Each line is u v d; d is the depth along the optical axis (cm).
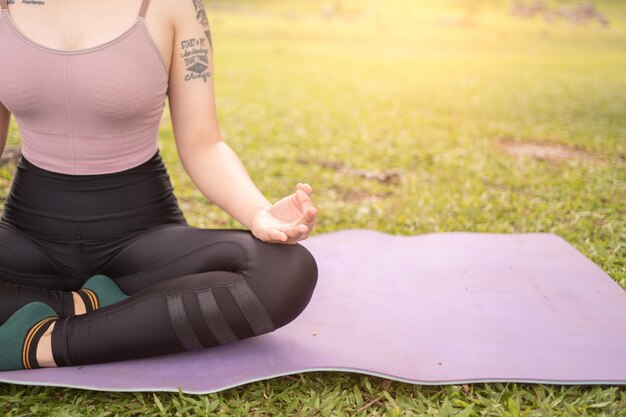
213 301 194
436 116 724
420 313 244
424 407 198
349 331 230
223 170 217
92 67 197
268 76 1003
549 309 247
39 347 199
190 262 208
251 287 196
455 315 243
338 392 204
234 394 203
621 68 1223
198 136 220
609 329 232
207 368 206
